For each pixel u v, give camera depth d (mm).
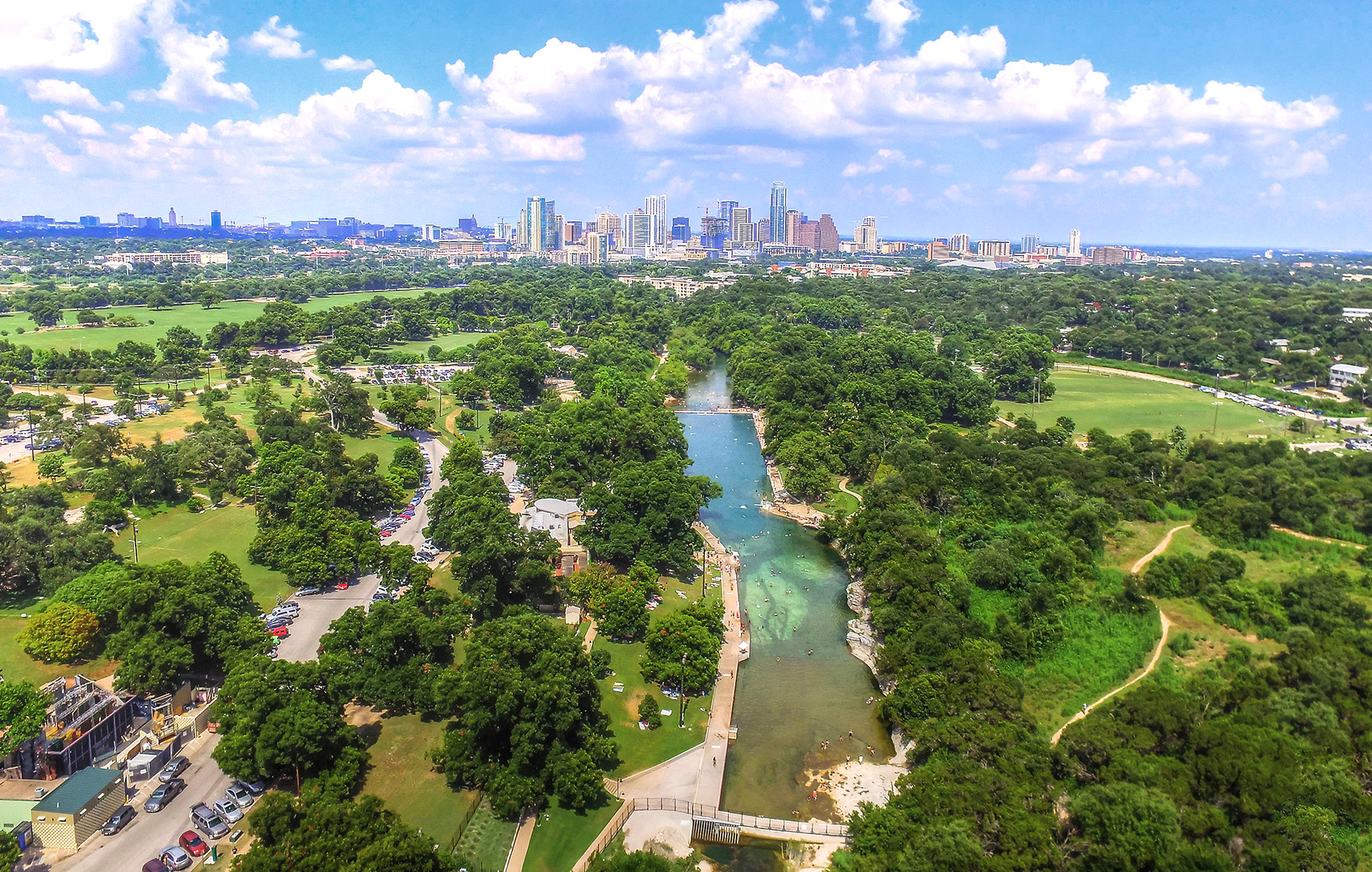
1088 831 130750
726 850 143750
